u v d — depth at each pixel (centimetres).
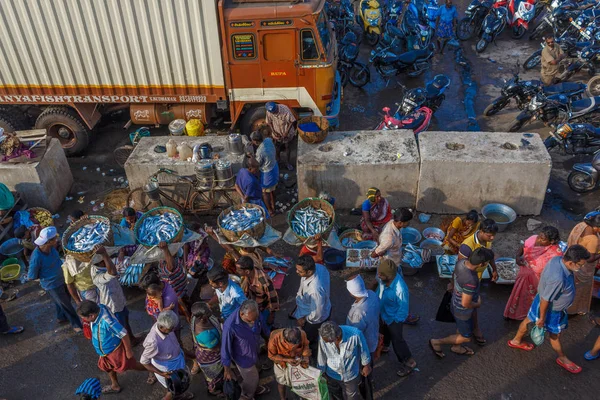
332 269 818
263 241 732
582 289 675
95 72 1038
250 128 1082
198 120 1049
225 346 536
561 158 1068
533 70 1406
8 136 945
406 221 644
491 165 860
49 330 745
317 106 1038
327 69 991
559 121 1086
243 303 539
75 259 647
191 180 903
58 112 1090
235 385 581
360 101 1308
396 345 623
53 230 660
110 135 1222
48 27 989
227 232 720
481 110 1245
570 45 1336
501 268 777
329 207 786
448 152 887
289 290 791
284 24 948
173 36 979
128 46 1001
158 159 935
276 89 1025
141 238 737
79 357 703
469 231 762
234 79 1018
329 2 1491
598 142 997
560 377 641
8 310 779
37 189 933
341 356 521
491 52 1517
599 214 636
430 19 1472
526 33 1619
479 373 651
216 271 583
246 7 956
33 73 1048
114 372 632
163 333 543
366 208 791
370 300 554
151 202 844
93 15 969
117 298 645
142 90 1055
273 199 936
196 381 658
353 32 1480
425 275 806
